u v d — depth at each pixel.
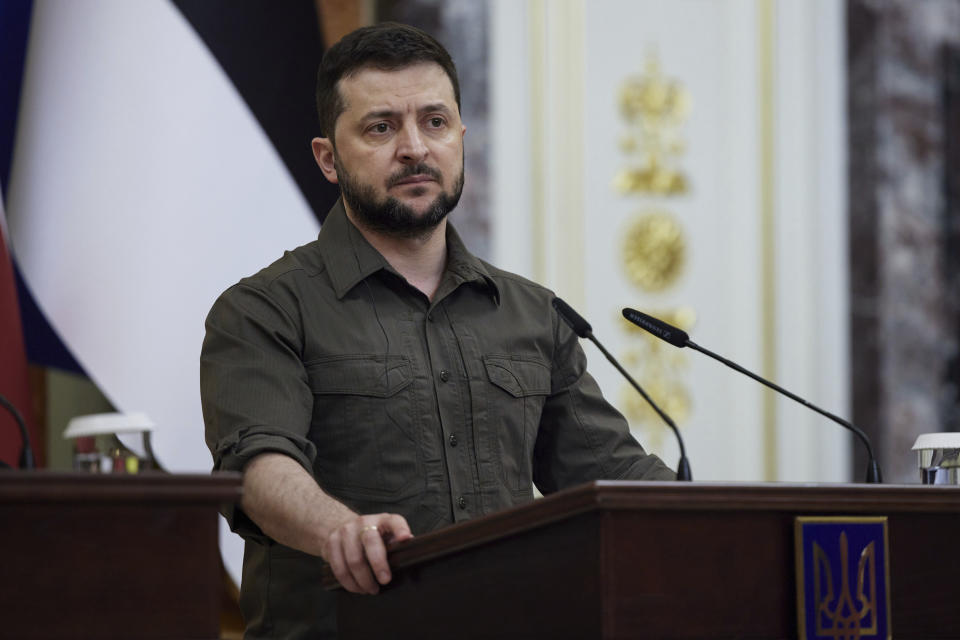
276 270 9.35
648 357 23.39
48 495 6.04
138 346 13.64
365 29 9.51
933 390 24.14
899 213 24.20
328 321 9.19
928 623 7.14
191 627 6.22
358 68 9.33
